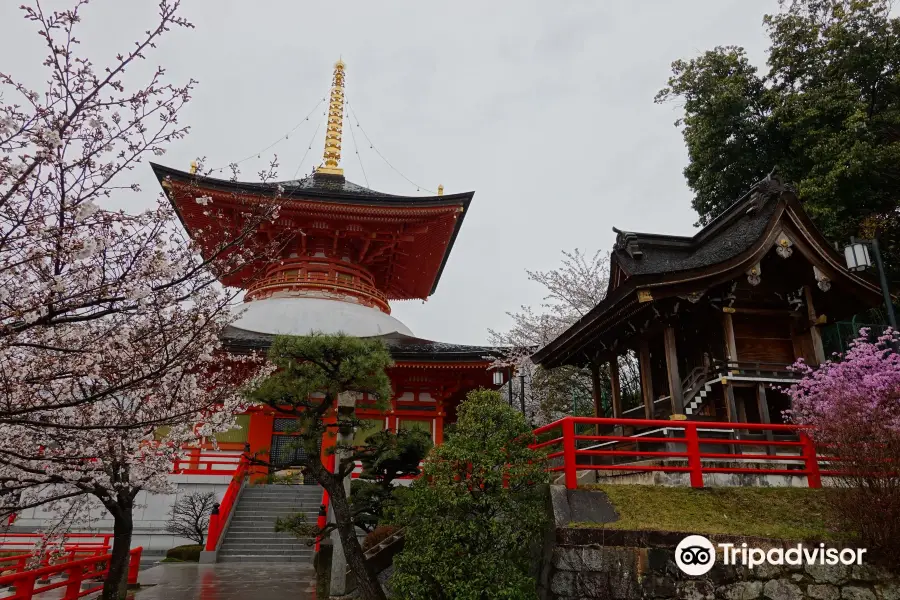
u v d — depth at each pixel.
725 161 30.66
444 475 9.47
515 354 30.59
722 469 11.27
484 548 9.08
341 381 12.28
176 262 7.93
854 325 22.45
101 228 7.13
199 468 25.80
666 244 16.48
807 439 11.72
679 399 13.25
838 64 28.48
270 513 24.28
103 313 7.30
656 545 8.98
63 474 10.70
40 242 6.62
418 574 9.07
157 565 21.16
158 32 6.83
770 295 14.59
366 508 13.40
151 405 11.55
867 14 28.05
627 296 13.57
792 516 10.30
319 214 34.00
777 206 13.75
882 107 28.17
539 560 9.73
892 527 8.95
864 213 25.52
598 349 18.05
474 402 10.51
